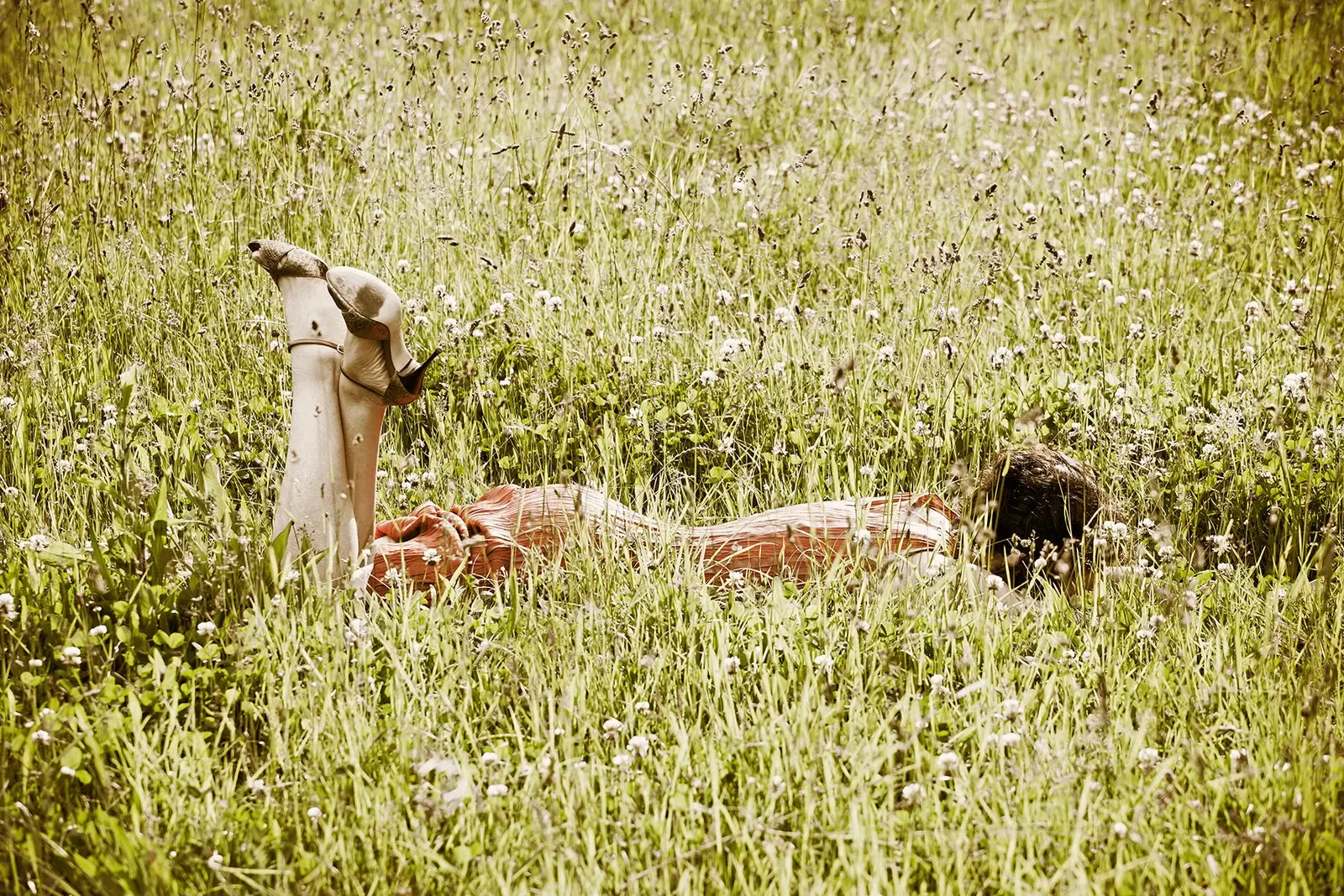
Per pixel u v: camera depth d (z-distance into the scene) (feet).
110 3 58.65
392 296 22.63
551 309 36.27
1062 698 21.39
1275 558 27.73
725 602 24.38
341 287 22.25
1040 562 23.80
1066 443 31.12
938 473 29.81
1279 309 38.58
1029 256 42.04
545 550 25.54
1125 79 57.52
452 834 17.35
